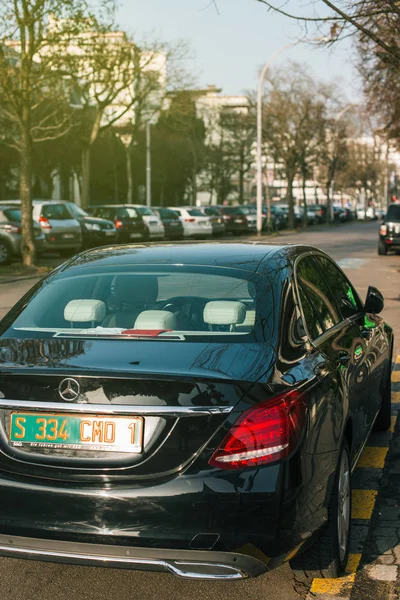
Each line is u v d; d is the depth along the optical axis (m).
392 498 4.91
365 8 10.22
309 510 3.23
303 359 3.59
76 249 26.31
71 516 3.12
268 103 56.06
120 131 50.94
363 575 3.81
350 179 93.88
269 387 3.16
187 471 3.06
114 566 3.13
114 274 4.12
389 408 6.25
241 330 3.55
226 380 3.11
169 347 3.39
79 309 3.85
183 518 3.03
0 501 3.20
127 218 30.20
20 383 3.24
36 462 3.20
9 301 14.87
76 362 3.27
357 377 4.41
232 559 3.05
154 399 3.10
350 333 4.64
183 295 3.84
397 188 109.62
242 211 48.00
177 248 4.47
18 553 3.21
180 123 53.22
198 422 3.07
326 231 54.12
